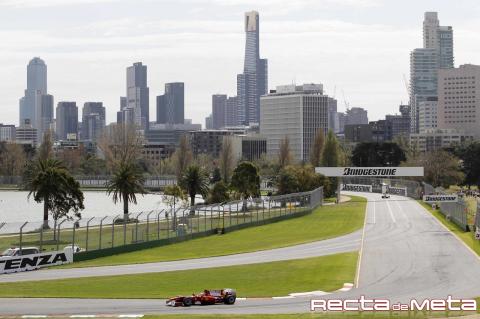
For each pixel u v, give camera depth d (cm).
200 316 7262
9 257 10681
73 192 16000
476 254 12344
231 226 16888
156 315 7319
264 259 12125
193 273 10575
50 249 12081
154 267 11225
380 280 9850
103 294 8756
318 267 11075
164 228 15700
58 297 8506
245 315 7350
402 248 13275
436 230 16388
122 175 19250
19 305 7975
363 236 15438
